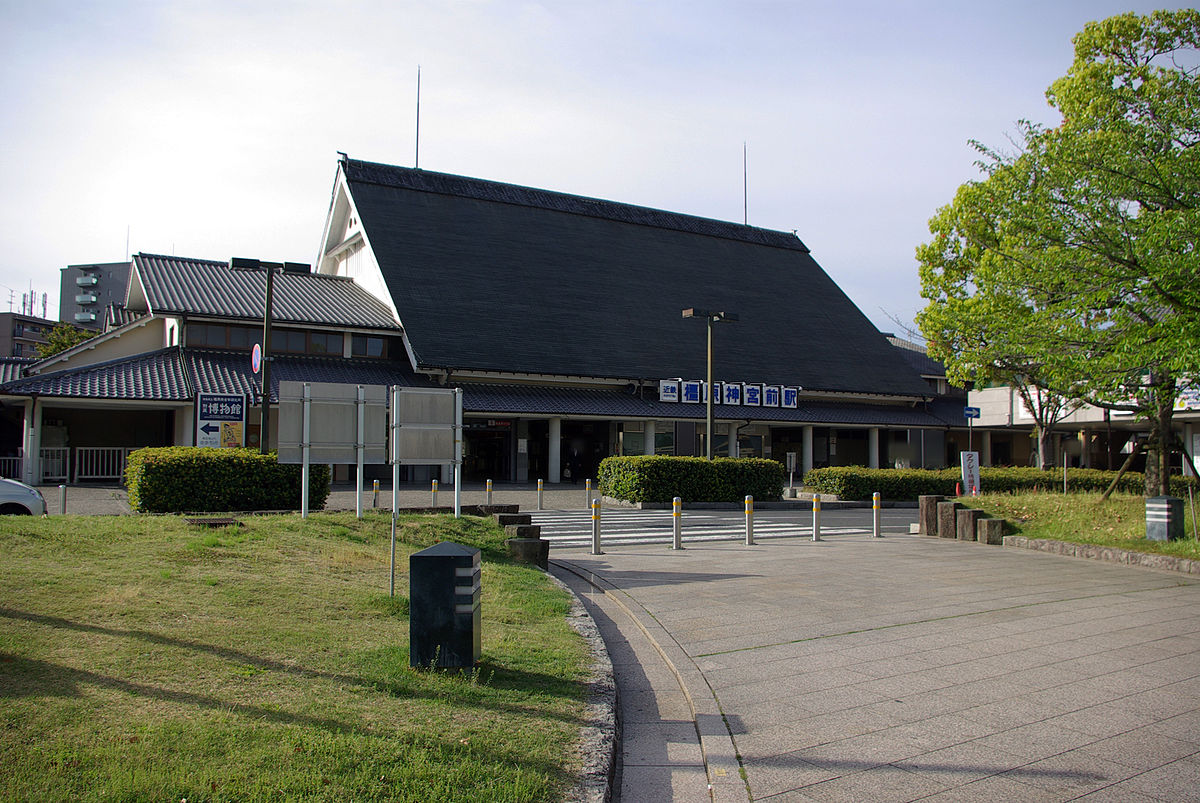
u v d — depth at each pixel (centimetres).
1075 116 1639
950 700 609
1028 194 1487
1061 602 983
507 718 484
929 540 1659
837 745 518
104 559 783
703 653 735
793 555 1396
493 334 3516
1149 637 808
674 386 3712
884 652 743
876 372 4547
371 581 833
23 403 2791
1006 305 1709
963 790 451
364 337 3400
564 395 3491
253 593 718
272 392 2852
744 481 2520
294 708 466
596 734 471
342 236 4334
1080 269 1355
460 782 389
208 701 464
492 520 1337
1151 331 1299
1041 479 2788
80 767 369
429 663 557
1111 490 1747
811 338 4584
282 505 1446
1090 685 646
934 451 4469
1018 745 519
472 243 4019
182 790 355
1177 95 1423
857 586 1078
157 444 3098
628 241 4650
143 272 3309
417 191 4175
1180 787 456
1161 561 1252
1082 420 3575
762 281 4903
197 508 1380
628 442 3675
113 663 507
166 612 628
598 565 1262
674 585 1073
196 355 3038
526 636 691
